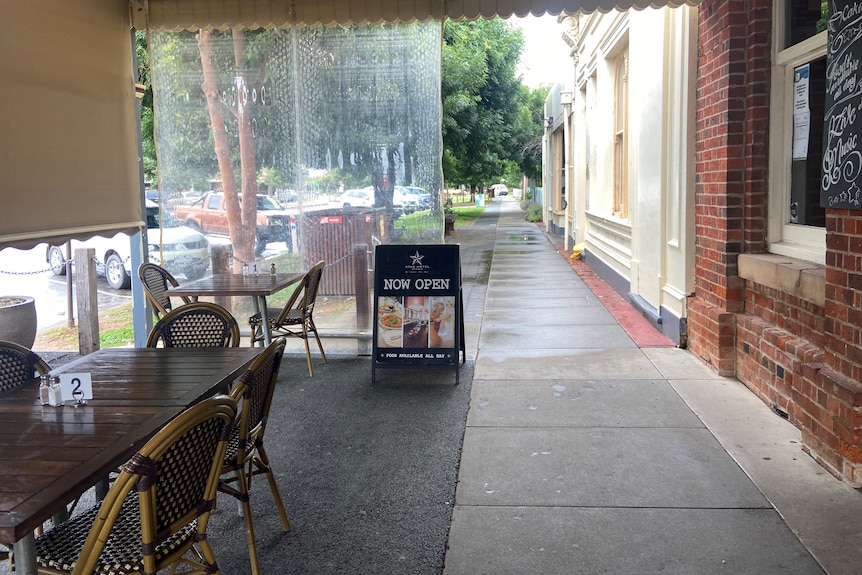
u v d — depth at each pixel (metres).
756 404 4.95
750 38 5.28
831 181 3.69
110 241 12.47
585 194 14.53
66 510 3.15
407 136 6.71
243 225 6.94
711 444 4.25
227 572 3.04
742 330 5.43
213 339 4.24
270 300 7.15
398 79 6.65
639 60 8.16
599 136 11.77
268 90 6.77
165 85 6.80
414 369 6.20
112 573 2.29
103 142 5.80
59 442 2.38
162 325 4.21
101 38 5.75
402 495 3.72
